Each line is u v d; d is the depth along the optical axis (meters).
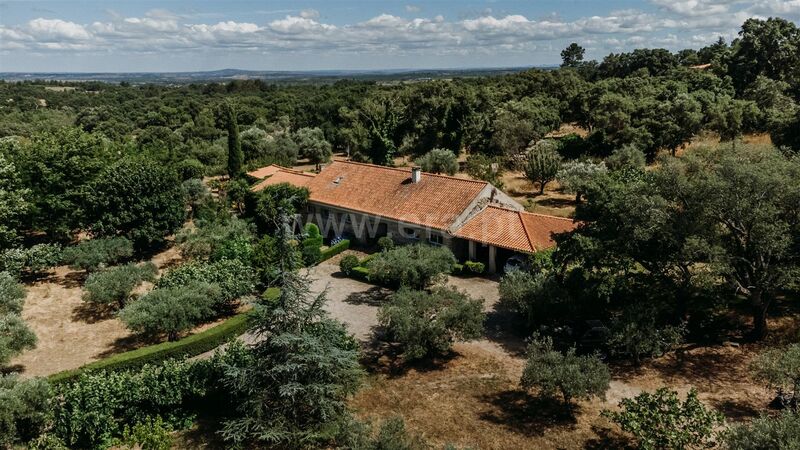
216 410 19.73
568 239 24.08
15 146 38.97
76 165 37.19
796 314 23.80
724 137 50.66
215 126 101.00
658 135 52.19
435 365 22.48
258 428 16.22
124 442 17.70
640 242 21.95
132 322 22.91
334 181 42.88
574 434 17.62
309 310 17.25
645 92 63.75
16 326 21.84
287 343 15.90
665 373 20.86
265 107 117.75
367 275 31.94
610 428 17.89
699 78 66.56
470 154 66.44
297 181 45.47
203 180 63.09
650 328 20.33
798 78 63.59
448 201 35.41
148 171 36.84
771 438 12.42
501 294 24.56
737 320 24.00
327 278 32.81
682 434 14.61
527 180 53.66
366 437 15.48
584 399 19.39
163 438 17.47
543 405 19.33
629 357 22.20
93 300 26.88
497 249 33.03
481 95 74.25
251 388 16.41
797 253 20.41
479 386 20.77
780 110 52.62
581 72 121.50
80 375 20.67
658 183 21.39
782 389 18.11
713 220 20.59
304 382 16.77
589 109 69.00
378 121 79.31
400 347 24.02
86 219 36.19
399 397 20.20
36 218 36.09
